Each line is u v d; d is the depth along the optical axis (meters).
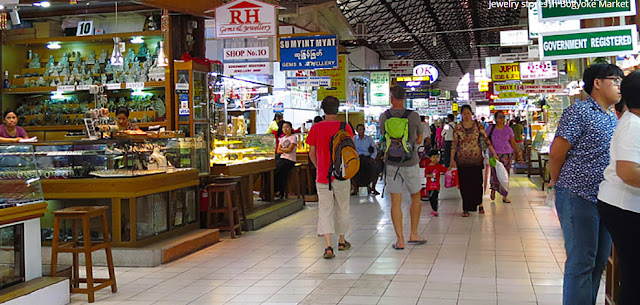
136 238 6.33
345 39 22.84
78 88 9.59
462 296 4.63
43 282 4.64
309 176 11.95
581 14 5.19
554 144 3.63
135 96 9.81
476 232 7.53
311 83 14.87
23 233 4.69
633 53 5.36
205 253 6.80
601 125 3.53
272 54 11.94
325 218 6.34
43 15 10.02
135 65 9.54
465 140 8.79
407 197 11.98
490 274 5.33
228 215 7.98
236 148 9.38
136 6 9.62
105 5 9.75
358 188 12.66
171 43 8.85
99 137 7.25
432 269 5.59
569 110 3.62
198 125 8.62
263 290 5.05
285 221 9.22
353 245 6.96
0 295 4.24
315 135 6.43
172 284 5.37
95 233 6.38
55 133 9.74
